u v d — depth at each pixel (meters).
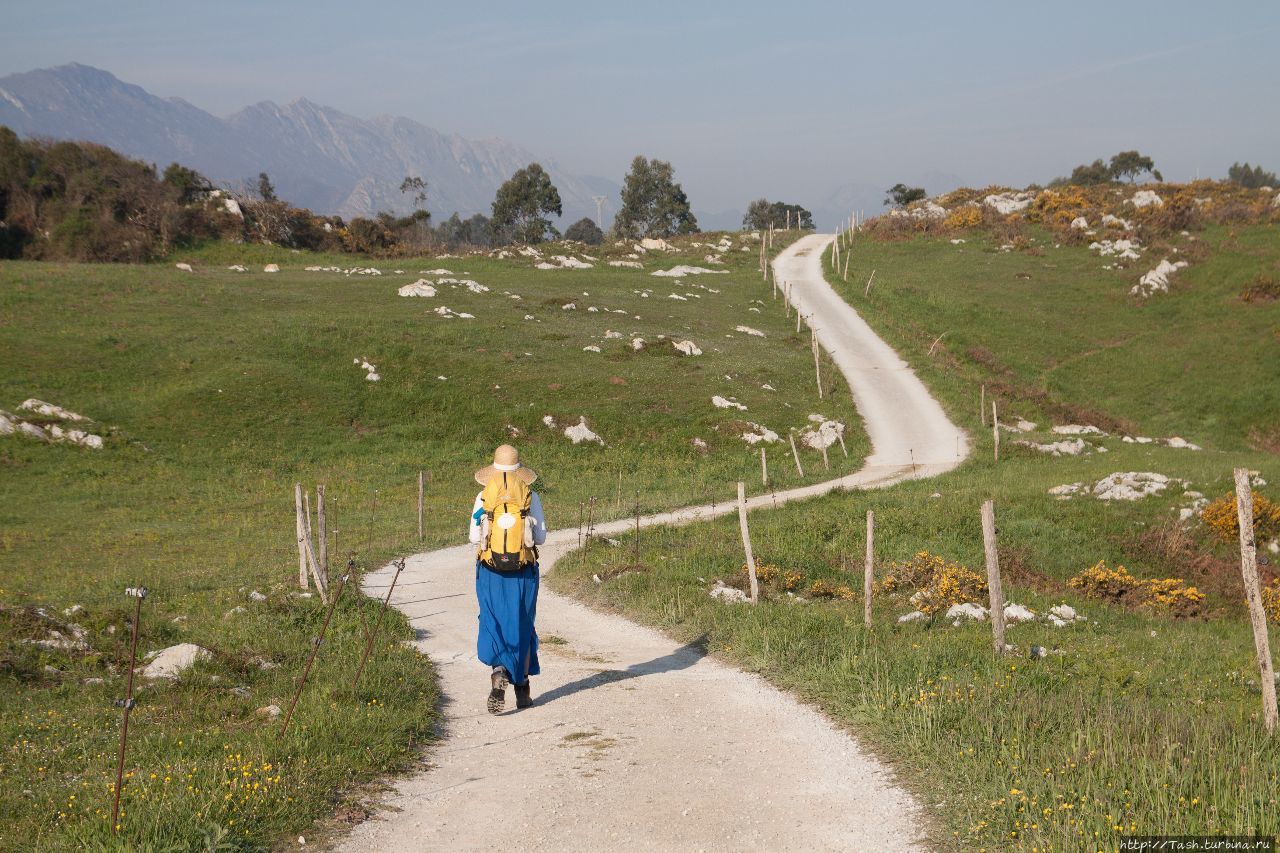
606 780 6.48
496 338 56.19
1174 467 34.34
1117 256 83.88
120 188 91.69
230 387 45.16
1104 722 6.68
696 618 13.04
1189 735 6.52
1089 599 19.98
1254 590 7.45
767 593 16.58
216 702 9.10
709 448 45.62
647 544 22.44
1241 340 62.91
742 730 7.64
